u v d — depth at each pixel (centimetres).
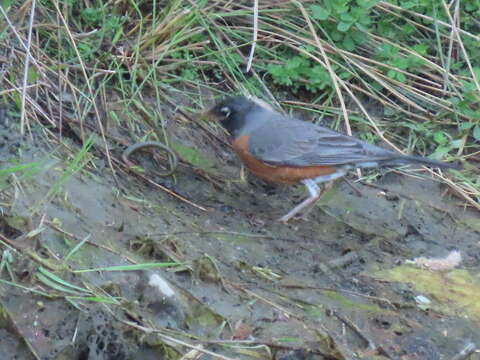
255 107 977
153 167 962
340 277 848
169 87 1061
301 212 964
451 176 1053
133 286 741
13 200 779
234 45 1117
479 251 945
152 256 793
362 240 932
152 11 1115
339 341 746
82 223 799
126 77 1046
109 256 761
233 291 779
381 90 1141
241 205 955
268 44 1144
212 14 1101
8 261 708
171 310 730
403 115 1126
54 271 717
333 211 980
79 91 969
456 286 865
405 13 1188
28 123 894
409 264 898
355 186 1026
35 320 677
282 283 813
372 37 1162
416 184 1044
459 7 1185
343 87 1124
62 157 884
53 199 809
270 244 885
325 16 1113
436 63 1167
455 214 1009
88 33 1033
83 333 681
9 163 840
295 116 1105
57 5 1012
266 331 735
